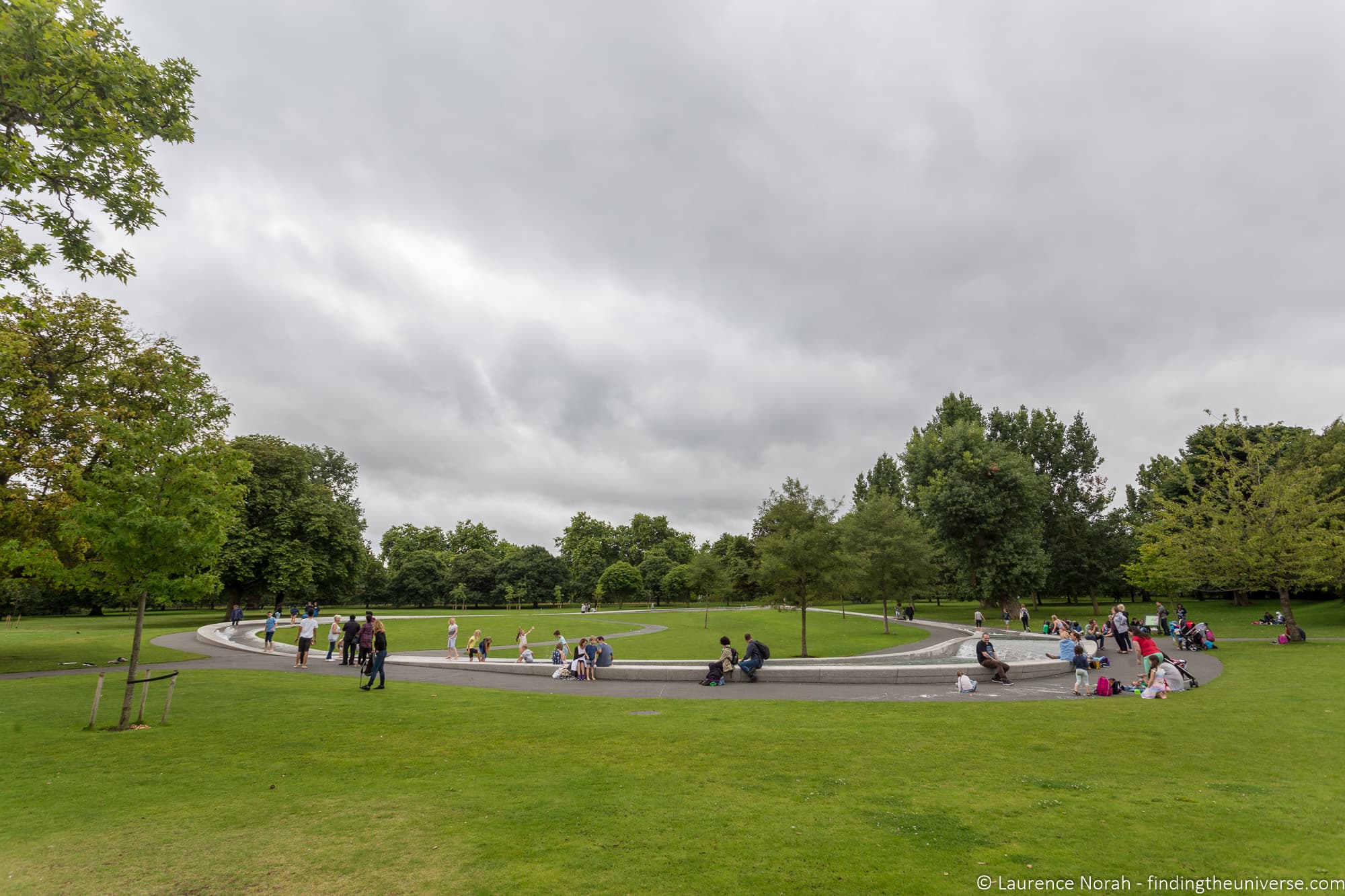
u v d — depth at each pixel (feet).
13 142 41.04
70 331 86.84
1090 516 207.31
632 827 22.72
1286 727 39.86
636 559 406.62
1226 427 109.60
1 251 44.27
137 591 41.88
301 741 36.55
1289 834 21.97
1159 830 22.41
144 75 47.21
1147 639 54.60
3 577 76.18
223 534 44.70
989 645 64.34
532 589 323.98
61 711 45.29
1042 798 26.18
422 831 22.45
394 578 304.30
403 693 56.54
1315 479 99.45
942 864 19.60
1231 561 95.50
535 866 19.35
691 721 43.47
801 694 57.16
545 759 32.81
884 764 31.78
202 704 49.06
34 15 40.52
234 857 20.18
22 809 24.62
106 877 18.74
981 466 182.29
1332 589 159.53
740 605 346.13
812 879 18.47
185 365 47.67
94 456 83.05
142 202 48.80
